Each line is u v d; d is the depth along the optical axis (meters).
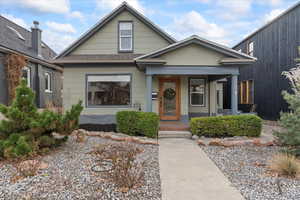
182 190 3.24
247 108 12.91
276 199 2.92
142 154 5.27
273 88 10.98
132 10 9.56
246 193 3.13
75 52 9.77
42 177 3.60
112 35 9.76
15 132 4.82
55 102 12.74
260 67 12.35
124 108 9.37
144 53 9.68
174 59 7.75
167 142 6.77
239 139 6.52
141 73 9.37
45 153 4.96
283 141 4.91
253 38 13.38
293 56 9.37
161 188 3.30
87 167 4.11
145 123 7.28
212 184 3.46
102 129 8.69
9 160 4.35
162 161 4.71
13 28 11.64
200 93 10.71
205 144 6.29
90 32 9.59
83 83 9.43
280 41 10.37
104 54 9.73
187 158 4.95
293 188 3.23
